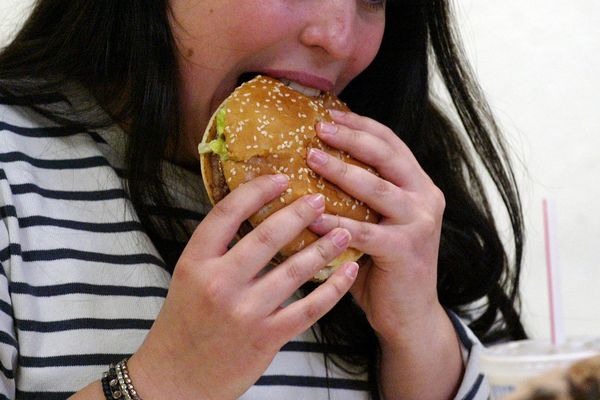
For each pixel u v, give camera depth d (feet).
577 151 9.64
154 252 5.08
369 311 5.15
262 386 5.01
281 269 4.19
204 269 4.16
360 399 5.36
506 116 9.64
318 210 4.22
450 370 5.33
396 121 5.94
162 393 4.31
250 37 4.62
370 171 4.73
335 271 4.47
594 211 9.45
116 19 5.07
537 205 9.40
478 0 9.98
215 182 4.62
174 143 5.07
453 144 6.47
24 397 4.73
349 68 5.12
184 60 4.82
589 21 9.95
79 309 4.85
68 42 5.25
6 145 5.05
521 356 3.19
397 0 5.62
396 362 5.26
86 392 4.38
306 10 4.64
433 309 5.23
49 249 4.91
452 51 6.07
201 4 4.64
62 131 5.26
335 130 4.58
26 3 7.31
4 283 4.73
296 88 4.88
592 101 9.79
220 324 4.14
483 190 6.59
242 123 4.44
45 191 5.07
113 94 5.23
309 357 5.23
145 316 4.94
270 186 4.26
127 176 5.08
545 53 9.90
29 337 4.72
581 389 3.12
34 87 5.32
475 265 6.25
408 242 4.72
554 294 3.36
